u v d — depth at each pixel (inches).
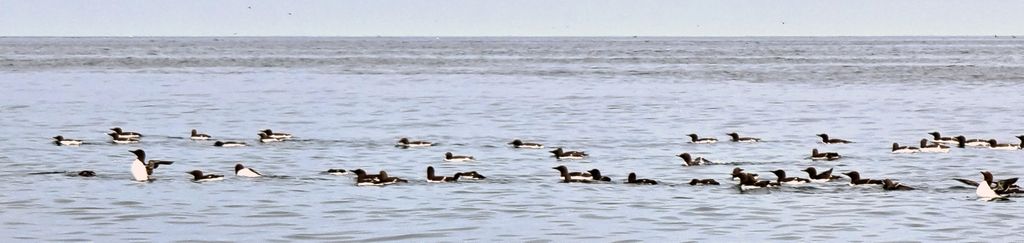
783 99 3971.5
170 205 1658.5
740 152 2390.5
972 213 1588.3
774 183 1823.3
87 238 1438.2
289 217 1574.8
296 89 4547.2
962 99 3949.3
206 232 1477.6
